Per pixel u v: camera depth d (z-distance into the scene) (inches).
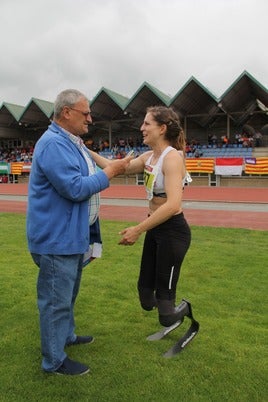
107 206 660.7
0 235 377.4
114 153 1443.2
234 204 692.1
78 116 122.3
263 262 268.4
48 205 119.5
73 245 121.3
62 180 114.7
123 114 1472.7
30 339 153.7
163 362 135.4
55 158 115.3
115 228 419.2
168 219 131.6
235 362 135.3
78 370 127.9
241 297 201.3
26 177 1424.7
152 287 143.0
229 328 163.2
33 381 124.0
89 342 151.1
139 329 163.5
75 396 116.4
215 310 184.1
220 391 118.7
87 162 128.8
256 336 155.6
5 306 190.4
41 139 120.5
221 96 1189.7
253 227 440.5
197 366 132.7
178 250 132.6
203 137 1515.7
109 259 278.2
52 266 121.0
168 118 131.5
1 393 117.7
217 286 218.5
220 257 283.0
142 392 118.0
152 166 132.8
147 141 134.3
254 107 1450.5
